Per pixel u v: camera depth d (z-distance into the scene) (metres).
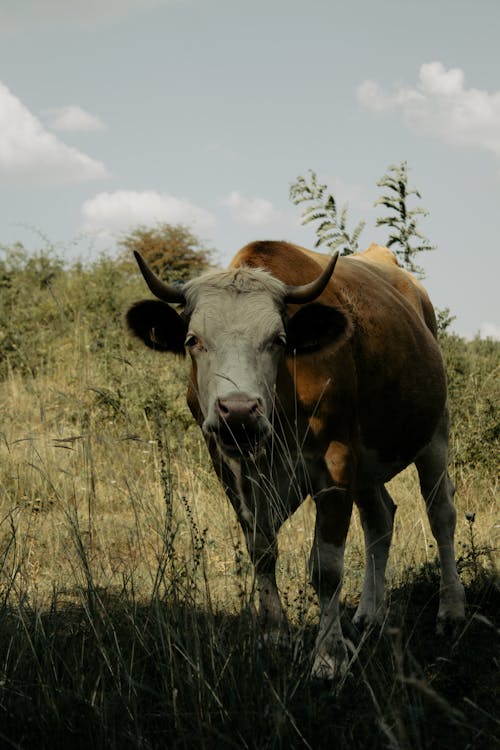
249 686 4.59
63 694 4.65
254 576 5.13
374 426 6.71
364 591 7.10
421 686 4.29
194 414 6.61
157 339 6.36
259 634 4.89
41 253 19.38
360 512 7.38
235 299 5.67
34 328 16.00
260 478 5.87
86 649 5.36
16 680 4.71
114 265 19.95
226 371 5.35
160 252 35.16
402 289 8.11
